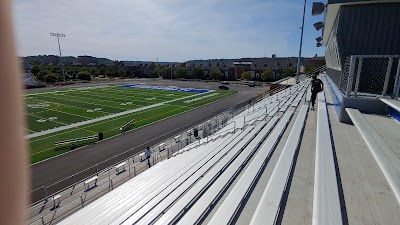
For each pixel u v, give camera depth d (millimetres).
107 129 27359
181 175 8000
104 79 94938
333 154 5641
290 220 3826
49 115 33625
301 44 27297
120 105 40906
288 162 5664
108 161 18969
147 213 5875
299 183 4895
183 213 4867
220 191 5184
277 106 13773
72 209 12375
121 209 7023
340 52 10656
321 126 7703
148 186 8344
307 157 6160
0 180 561
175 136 24391
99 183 15172
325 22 14641
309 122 9523
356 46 10453
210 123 24953
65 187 15047
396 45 9891
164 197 6434
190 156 10711
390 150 4594
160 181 8422
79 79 85812
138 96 50375
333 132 7316
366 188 4277
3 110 542
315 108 12086
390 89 9344
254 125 10812
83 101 44344
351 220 3492
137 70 113562
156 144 22438
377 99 7742
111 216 6781
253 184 5160
